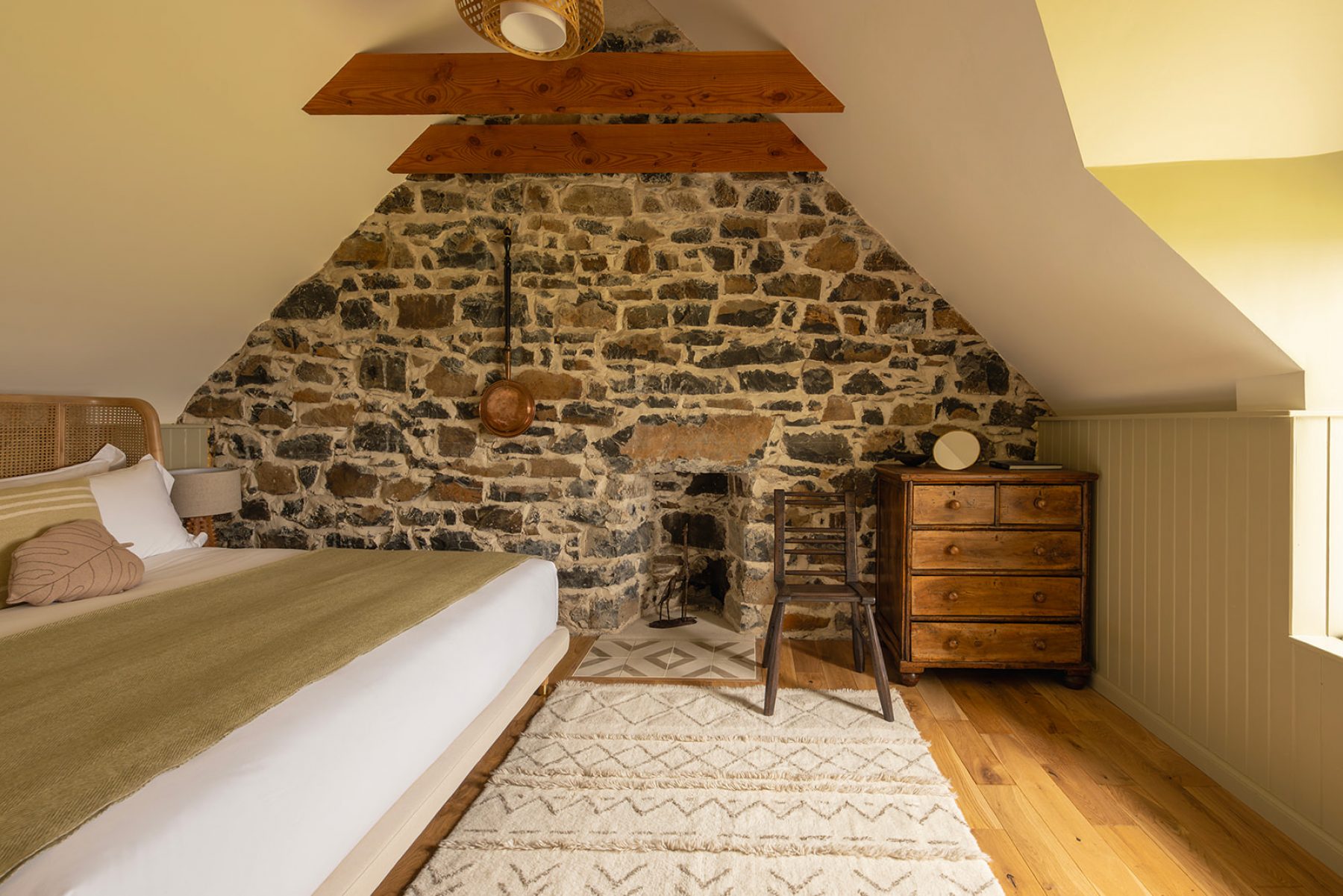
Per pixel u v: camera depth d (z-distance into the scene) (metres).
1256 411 2.09
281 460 3.81
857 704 2.81
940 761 2.38
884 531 3.41
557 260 3.63
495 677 2.16
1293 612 1.96
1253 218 1.99
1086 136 1.94
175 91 2.36
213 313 3.42
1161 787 2.22
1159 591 2.58
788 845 1.87
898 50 2.21
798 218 3.56
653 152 3.43
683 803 2.08
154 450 3.39
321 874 1.33
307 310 3.76
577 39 1.91
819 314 3.57
